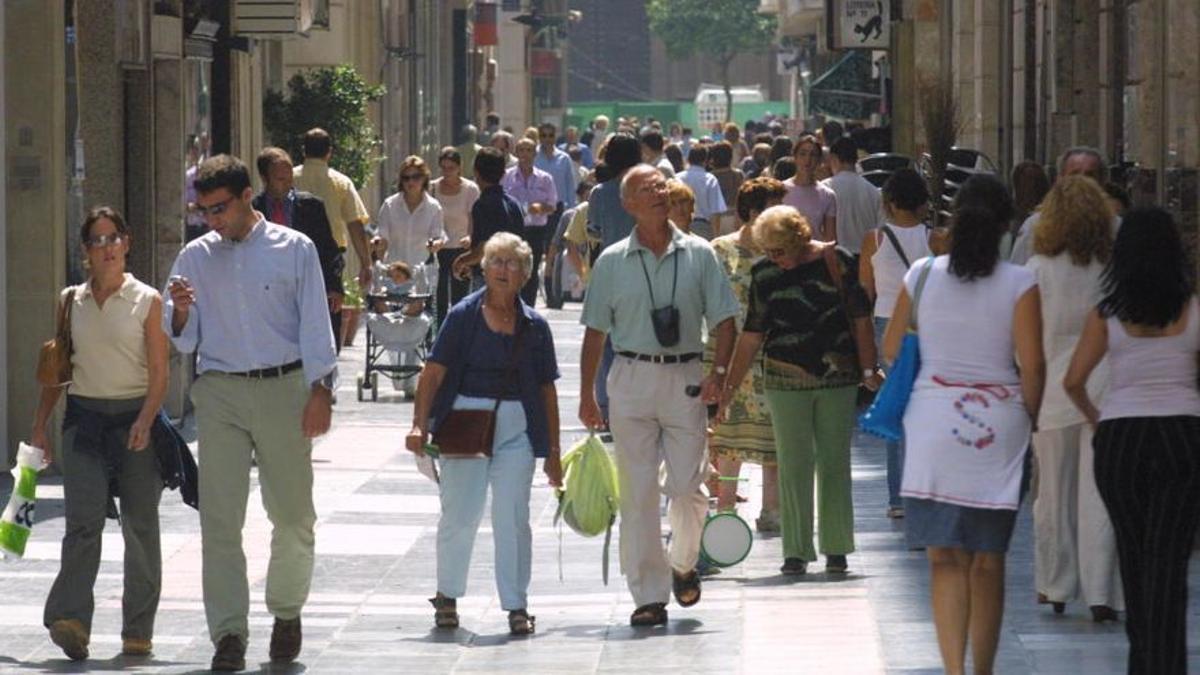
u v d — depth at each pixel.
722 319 35.25
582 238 60.47
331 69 84.50
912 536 28.64
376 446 56.16
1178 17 44.06
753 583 38.44
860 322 38.78
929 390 28.58
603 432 57.69
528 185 87.00
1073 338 33.56
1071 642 32.34
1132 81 50.97
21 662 32.97
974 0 82.75
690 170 69.81
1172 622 28.20
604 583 36.22
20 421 51.19
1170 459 28.09
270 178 56.44
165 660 33.31
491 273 34.97
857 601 36.22
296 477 32.94
